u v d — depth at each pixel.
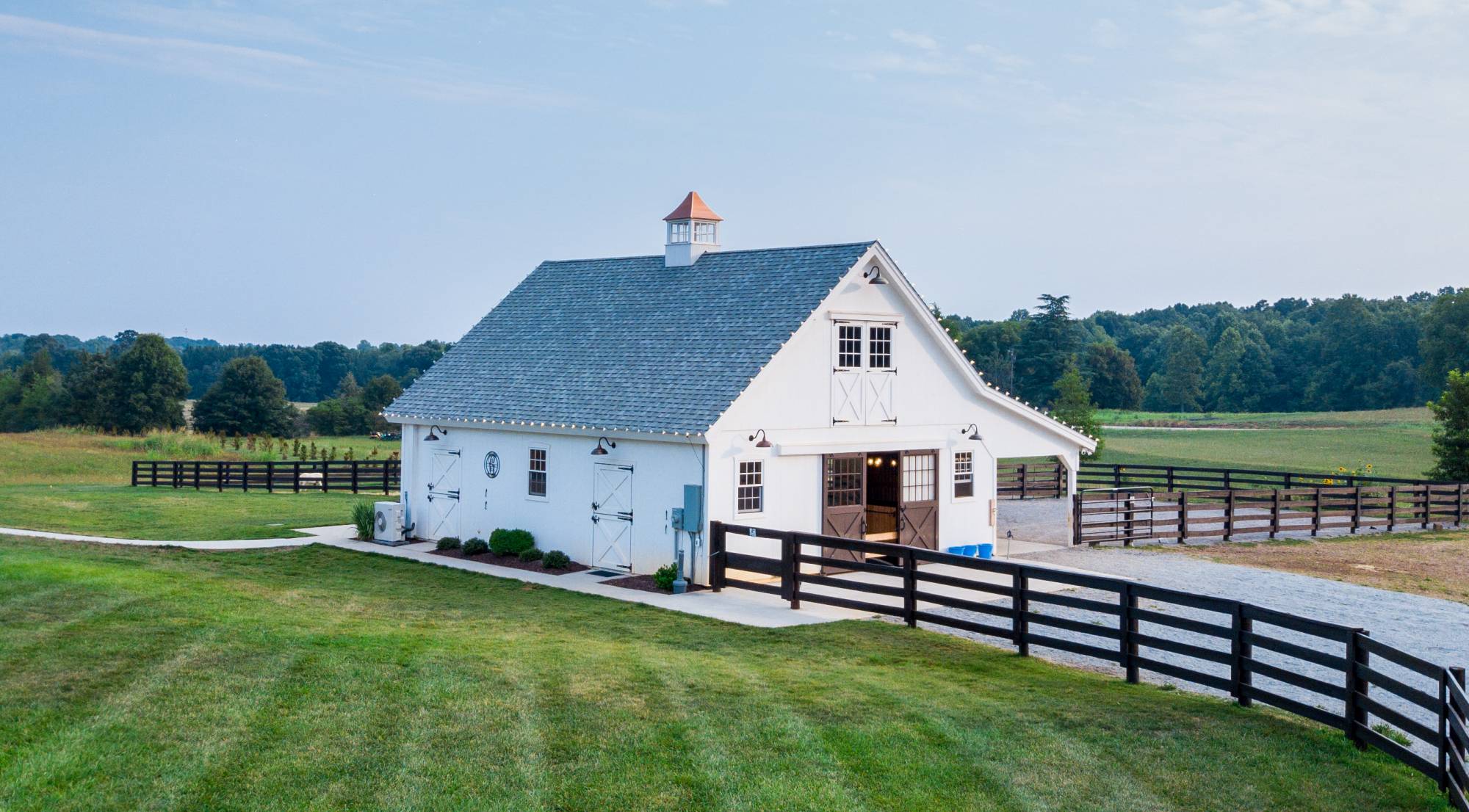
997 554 25.33
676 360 22.92
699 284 25.48
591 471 22.62
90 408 85.44
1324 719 12.12
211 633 14.45
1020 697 13.30
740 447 20.72
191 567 21.31
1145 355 136.25
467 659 13.95
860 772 10.40
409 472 26.89
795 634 16.77
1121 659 14.42
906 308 23.64
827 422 22.27
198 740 10.38
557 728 11.22
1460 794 9.70
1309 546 27.98
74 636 13.81
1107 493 28.92
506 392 25.25
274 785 9.51
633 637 16.39
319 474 40.56
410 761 10.16
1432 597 21.41
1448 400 39.12
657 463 21.30
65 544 23.47
